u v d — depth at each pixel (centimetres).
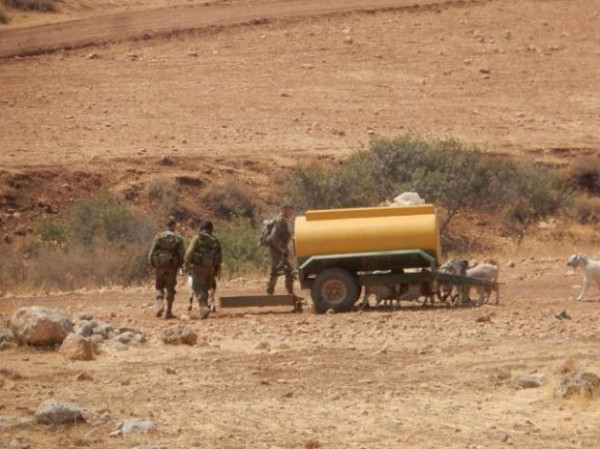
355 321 4147
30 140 10481
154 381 3181
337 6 14988
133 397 2992
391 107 12081
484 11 14975
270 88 12356
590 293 4894
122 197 9275
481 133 11444
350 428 2639
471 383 3073
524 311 4312
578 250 7388
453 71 13175
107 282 6269
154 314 4588
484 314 4212
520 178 9369
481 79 13025
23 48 12975
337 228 4475
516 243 8725
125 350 3641
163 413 2811
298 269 4512
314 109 11850
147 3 15038
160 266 4444
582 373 2903
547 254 7119
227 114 11556
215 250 4466
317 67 13038
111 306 4966
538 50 13900
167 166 9912
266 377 3209
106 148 10325
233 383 3139
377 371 3250
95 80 12300
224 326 4147
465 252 8181
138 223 7962
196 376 3238
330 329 3984
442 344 3625
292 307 4719
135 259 6456
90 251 6938
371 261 4453
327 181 8712
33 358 3534
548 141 11294
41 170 9444
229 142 10750
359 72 12975
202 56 13125
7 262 6712
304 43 13650
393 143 9112
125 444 2512
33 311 3712
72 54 12938
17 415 2784
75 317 4219
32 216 8925
